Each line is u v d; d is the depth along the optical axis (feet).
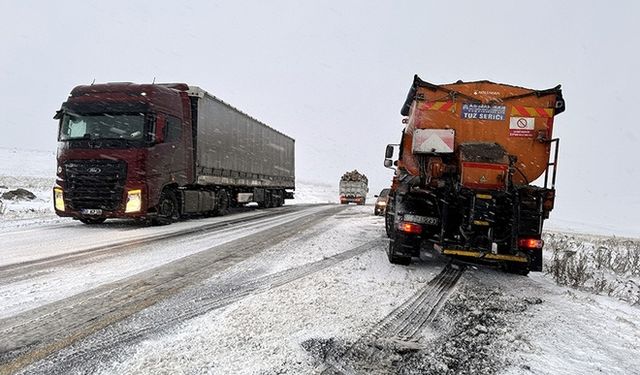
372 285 17.94
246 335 11.50
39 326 11.88
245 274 18.95
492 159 21.68
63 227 36.14
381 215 64.28
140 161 35.78
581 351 11.51
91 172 35.35
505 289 19.06
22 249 24.32
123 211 35.22
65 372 9.14
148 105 36.68
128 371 9.24
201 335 11.42
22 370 9.20
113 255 22.88
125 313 13.14
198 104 45.75
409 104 28.07
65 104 37.01
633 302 18.06
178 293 15.55
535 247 21.30
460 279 20.66
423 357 10.67
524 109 23.66
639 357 11.23
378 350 10.95
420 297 16.58
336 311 13.97
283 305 14.34
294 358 10.14
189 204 45.16
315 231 37.68
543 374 9.89
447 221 22.48
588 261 29.12
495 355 11.00
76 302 14.19
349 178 128.67
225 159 54.75
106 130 36.06
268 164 75.97
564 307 16.12
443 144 23.44
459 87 24.00
